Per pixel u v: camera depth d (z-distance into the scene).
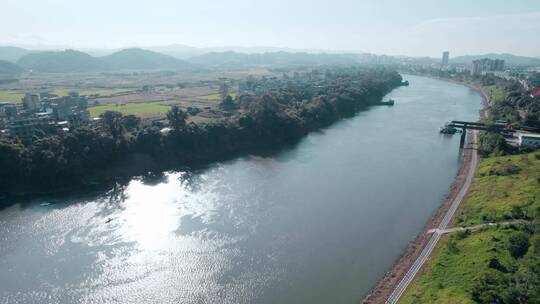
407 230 114.25
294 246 106.44
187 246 107.69
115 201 141.62
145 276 94.50
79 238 113.38
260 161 188.50
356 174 164.50
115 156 174.25
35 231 117.94
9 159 152.25
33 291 89.31
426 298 77.38
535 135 189.00
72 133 170.00
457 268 86.12
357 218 122.56
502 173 145.75
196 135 199.00
